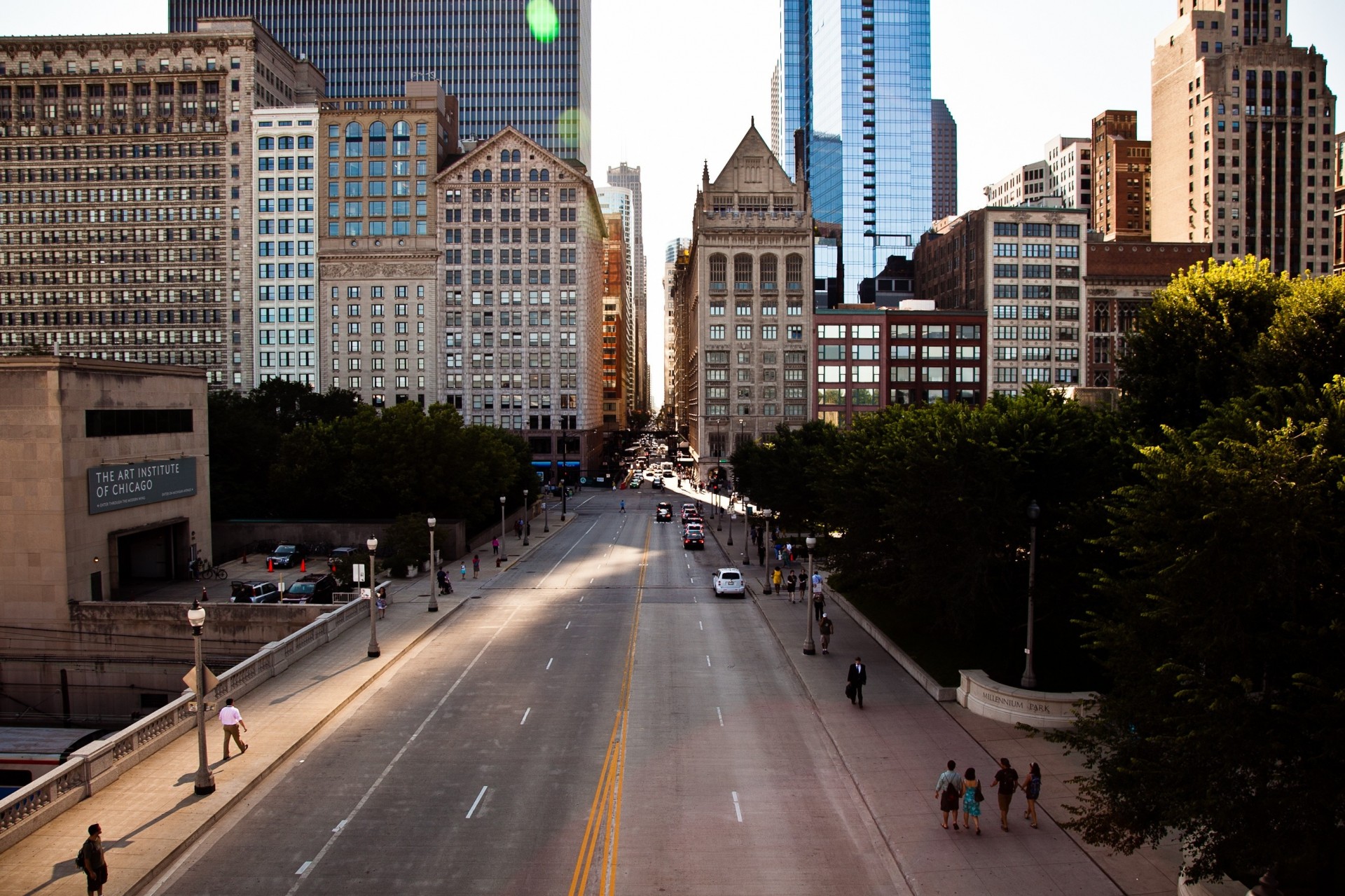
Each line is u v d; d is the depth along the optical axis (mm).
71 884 18672
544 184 138500
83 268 136625
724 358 135875
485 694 32625
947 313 132875
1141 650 17094
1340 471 14766
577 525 94812
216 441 72938
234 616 45781
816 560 62500
